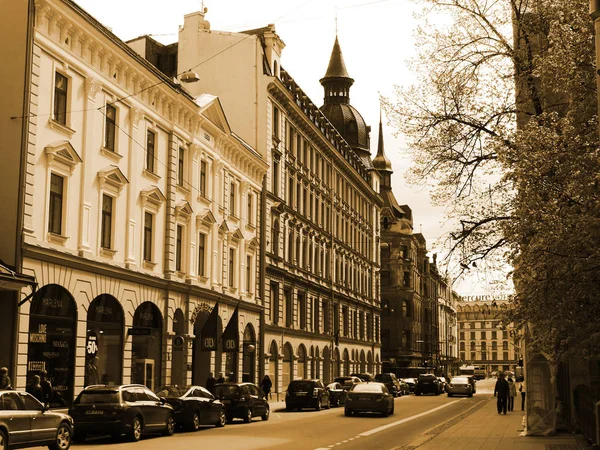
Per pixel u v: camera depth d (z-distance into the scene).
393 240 103.00
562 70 16.45
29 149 24.95
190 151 37.56
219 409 28.09
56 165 26.58
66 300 27.05
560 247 15.15
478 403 50.75
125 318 30.92
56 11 26.22
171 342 35.00
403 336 101.62
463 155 20.16
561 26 16.92
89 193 28.64
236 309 39.94
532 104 19.69
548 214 15.29
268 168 48.56
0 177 24.66
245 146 44.53
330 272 65.38
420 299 113.38
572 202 15.36
